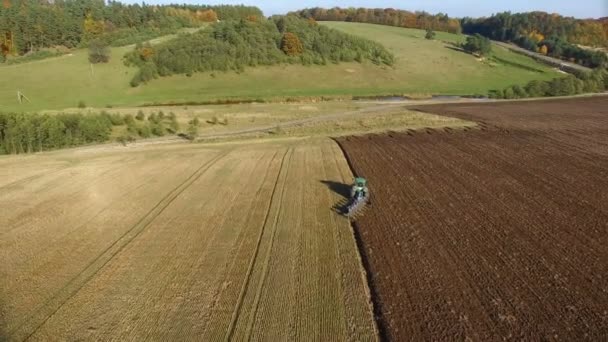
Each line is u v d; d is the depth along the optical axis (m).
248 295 18.08
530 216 25.09
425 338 15.28
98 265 20.98
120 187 32.69
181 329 16.17
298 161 39.00
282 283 18.91
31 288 19.20
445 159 38.06
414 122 58.25
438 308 16.83
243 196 30.02
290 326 16.16
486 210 26.11
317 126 57.91
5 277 20.19
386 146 43.91
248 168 37.06
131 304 17.77
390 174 34.09
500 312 16.45
